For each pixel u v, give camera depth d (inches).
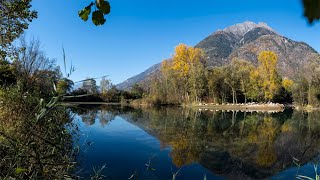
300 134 741.3
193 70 2281.0
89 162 401.4
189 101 2393.0
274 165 442.0
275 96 2518.5
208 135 709.3
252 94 2257.6
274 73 2331.4
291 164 449.7
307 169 423.2
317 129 842.8
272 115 1419.8
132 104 2509.8
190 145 577.6
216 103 2297.0
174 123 971.3
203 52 2401.6
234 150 537.3
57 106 87.2
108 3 49.9
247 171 409.1
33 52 416.2
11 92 234.4
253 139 658.2
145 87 3255.4
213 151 527.5
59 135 189.8
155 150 523.2
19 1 368.8
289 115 1425.9
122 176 353.1
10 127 187.6
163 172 386.0
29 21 389.4
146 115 1299.2
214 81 2217.0
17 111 205.5
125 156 459.8
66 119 321.4
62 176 130.6
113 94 2842.0
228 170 411.2
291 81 2719.0
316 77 1867.6
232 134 730.2
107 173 360.8
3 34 378.0
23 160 97.3
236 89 2277.3
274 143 612.1
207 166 426.3
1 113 211.0
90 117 1141.1
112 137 654.5
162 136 687.1
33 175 95.7
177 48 2362.2
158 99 2364.7
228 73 2224.4
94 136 660.7
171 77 2416.3
